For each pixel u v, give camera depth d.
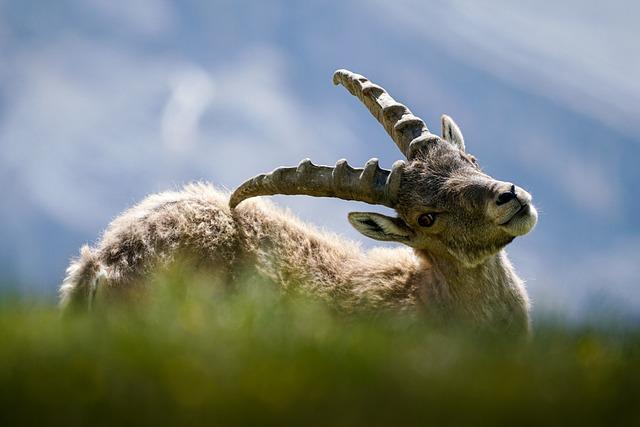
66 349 27.14
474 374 26.17
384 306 46.75
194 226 46.53
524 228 44.16
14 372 25.39
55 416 23.48
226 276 46.00
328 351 27.70
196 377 25.06
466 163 47.03
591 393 25.14
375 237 47.41
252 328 30.94
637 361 29.88
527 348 31.17
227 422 23.17
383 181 46.81
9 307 36.06
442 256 46.59
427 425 23.16
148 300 42.75
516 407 24.00
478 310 46.09
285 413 23.48
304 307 40.59
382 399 24.23
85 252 45.28
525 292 47.72
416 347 29.44
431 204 45.59
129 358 26.39
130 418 23.38
